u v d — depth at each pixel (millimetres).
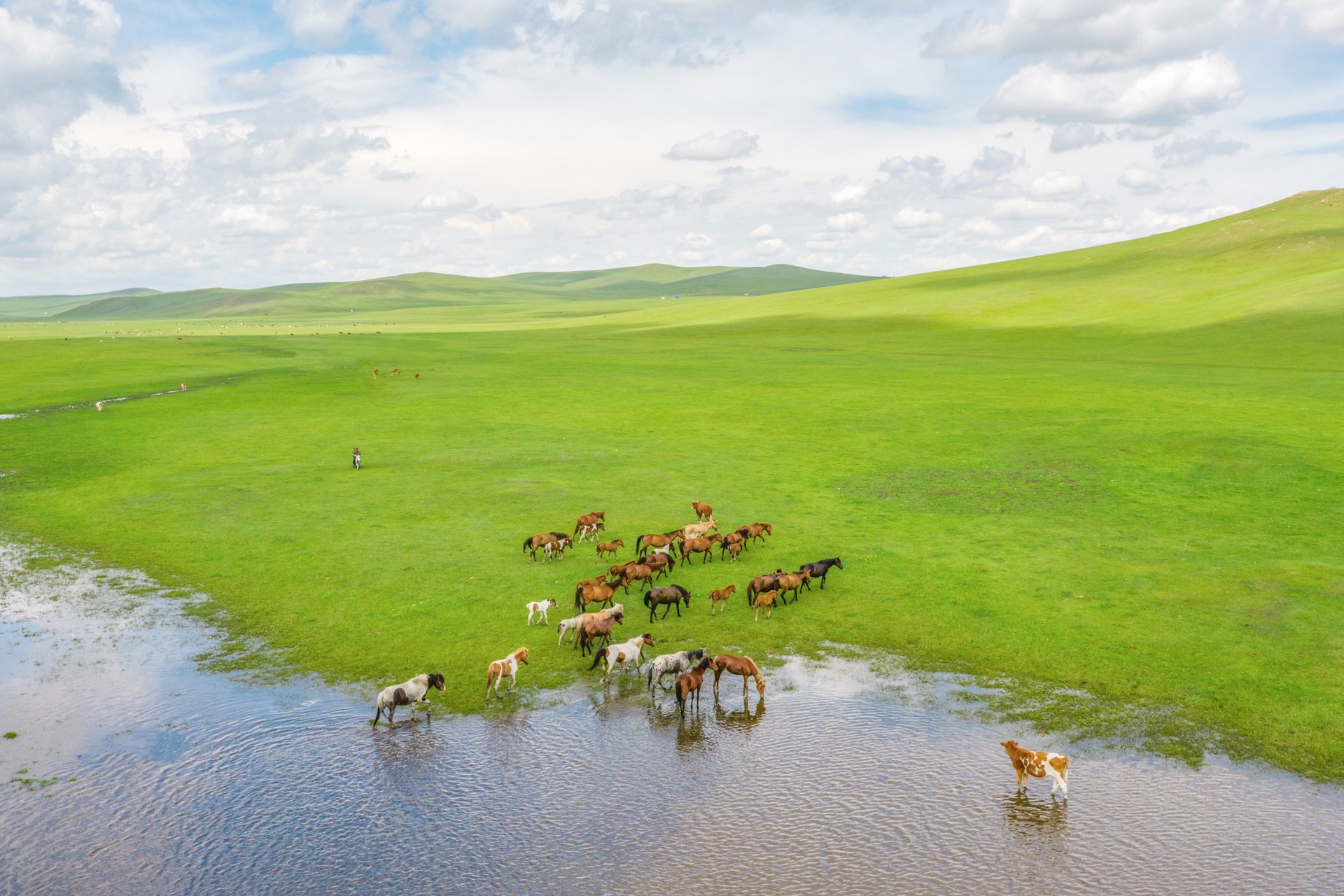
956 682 21500
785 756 18094
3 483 44062
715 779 17234
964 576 29562
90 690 21328
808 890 13938
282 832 15570
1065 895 13742
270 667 22688
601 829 15633
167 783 17125
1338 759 17453
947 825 15633
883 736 18891
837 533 35406
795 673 22312
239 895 13914
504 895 13867
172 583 29344
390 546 33531
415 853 14969
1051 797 16453
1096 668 22000
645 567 28750
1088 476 43250
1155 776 17031
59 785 17047
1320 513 35906
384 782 17188
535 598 27922
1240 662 22047
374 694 21109
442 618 26156
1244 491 39656
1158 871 14281
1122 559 31047
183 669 22547
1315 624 24219
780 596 28109
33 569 30859
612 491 42562
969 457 48188
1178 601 26516
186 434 57750
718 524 36812
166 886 14133
